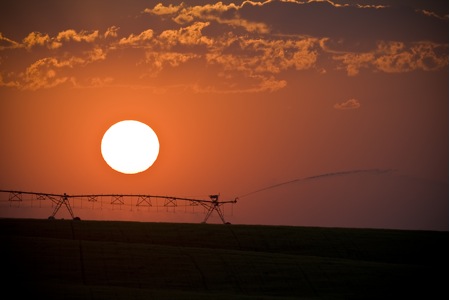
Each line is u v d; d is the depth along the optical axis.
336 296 197.75
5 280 193.75
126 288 188.25
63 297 178.00
